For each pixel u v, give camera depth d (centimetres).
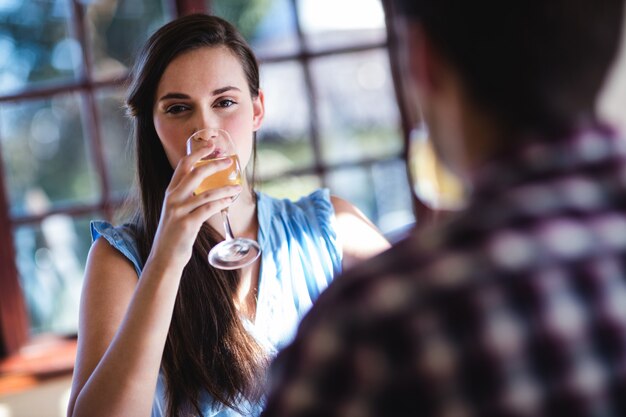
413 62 69
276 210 188
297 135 304
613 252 63
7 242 299
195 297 167
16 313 299
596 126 65
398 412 61
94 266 171
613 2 64
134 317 145
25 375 284
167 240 147
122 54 304
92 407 142
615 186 64
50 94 301
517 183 64
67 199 305
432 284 62
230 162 153
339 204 198
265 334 174
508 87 64
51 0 301
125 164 304
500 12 63
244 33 302
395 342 61
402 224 308
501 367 60
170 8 302
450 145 69
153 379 145
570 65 64
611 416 61
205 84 167
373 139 306
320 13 303
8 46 301
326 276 185
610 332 61
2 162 301
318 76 304
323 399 63
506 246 62
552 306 61
